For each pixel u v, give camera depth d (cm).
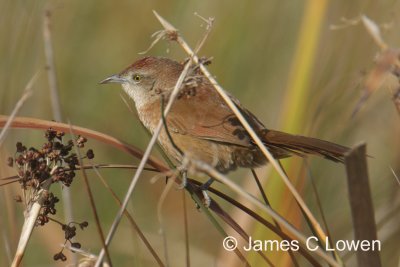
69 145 761
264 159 955
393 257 1131
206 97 996
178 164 1013
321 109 1088
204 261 1295
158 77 1101
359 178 658
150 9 1541
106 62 1513
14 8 1403
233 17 1527
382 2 1320
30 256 1283
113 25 1533
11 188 1016
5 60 1379
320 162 1297
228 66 1505
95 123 1477
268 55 1512
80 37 1515
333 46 1283
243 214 1088
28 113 1396
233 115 960
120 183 1431
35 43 1421
